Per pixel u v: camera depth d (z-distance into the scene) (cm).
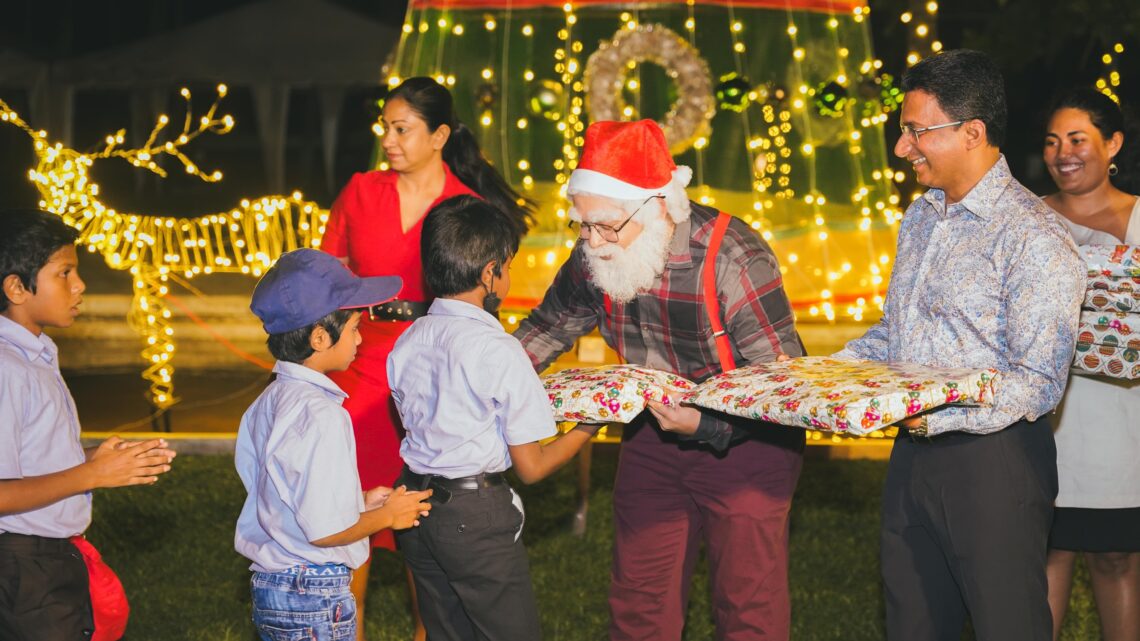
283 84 1545
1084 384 371
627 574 355
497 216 320
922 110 295
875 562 530
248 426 313
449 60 996
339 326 309
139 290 857
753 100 1018
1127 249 343
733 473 337
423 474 316
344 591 308
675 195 319
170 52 1553
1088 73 1435
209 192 1952
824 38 1030
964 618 323
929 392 274
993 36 1172
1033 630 298
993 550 296
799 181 1051
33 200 1781
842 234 1009
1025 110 1633
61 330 1115
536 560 534
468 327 311
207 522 583
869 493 628
